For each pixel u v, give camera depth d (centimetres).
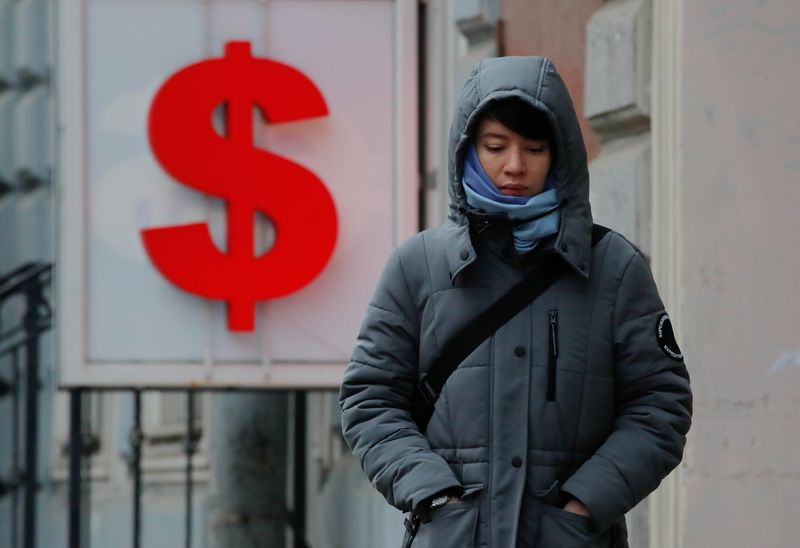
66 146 1733
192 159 1730
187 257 1723
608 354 862
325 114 1766
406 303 884
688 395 872
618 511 841
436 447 868
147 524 2886
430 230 894
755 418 1275
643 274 873
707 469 1270
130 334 1733
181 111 1734
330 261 1758
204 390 1742
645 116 1388
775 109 1285
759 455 1272
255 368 1744
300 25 1778
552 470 850
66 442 2927
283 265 1734
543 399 850
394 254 895
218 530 2053
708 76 1288
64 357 1722
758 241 1281
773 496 1270
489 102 845
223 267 1728
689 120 1289
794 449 1272
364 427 875
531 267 866
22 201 3062
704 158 1288
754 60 1287
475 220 867
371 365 884
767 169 1284
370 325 890
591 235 872
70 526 1742
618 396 876
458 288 870
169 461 3016
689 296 1281
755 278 1280
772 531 1267
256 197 1736
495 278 866
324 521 2438
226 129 1755
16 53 3097
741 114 1286
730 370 1278
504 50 1733
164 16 1755
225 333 1742
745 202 1284
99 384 1725
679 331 1285
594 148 1499
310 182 1745
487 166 858
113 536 2842
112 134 1741
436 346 873
